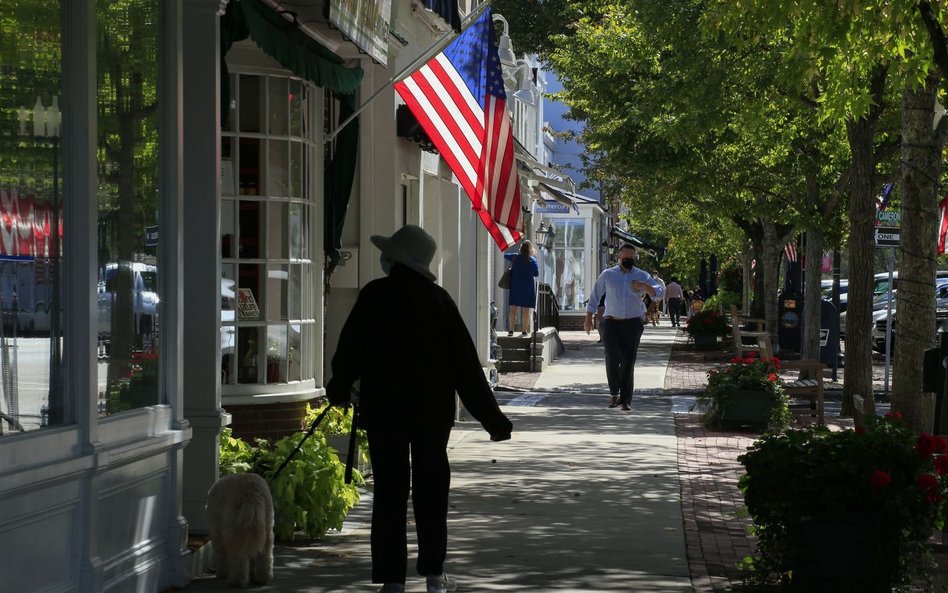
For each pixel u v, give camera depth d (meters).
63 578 9.23
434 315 10.90
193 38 12.10
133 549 10.48
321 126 18.44
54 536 9.07
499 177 18.83
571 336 68.06
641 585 11.71
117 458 9.90
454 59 18.44
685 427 26.09
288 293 17.59
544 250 66.81
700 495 17.39
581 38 43.00
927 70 19.22
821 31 19.25
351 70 17.19
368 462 18.19
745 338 57.72
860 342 27.66
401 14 22.05
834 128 34.41
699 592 11.50
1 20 8.59
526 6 64.88
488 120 18.73
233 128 17.05
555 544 13.73
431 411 10.80
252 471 13.79
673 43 32.06
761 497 11.38
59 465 8.94
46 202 9.16
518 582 11.72
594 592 11.36
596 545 13.72
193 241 12.24
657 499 16.95
